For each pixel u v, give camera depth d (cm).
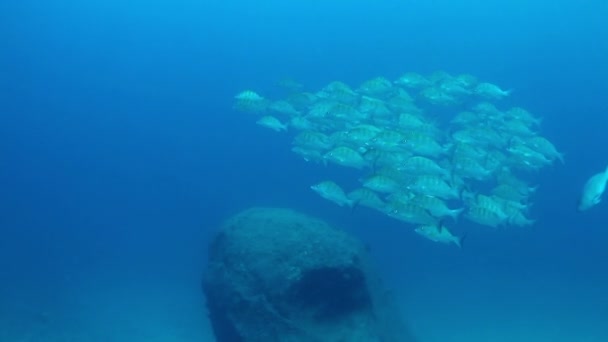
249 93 1309
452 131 1362
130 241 3038
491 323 1664
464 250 2295
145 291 2139
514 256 2284
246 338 944
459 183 1030
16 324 1583
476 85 1416
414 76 1428
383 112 1293
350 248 1021
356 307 984
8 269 2353
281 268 973
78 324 1666
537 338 1550
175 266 2566
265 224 1072
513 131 1351
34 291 2017
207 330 1719
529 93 2894
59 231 3266
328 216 2438
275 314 939
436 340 1530
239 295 982
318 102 1285
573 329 1617
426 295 1894
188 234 3125
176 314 1867
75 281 2239
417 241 2323
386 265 2155
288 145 2931
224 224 1155
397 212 909
